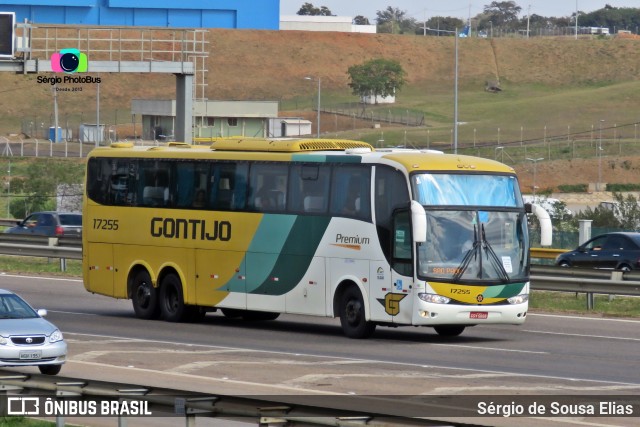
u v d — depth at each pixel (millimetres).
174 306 36250
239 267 34375
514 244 31078
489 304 30406
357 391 22391
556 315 38688
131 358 27297
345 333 32000
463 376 24391
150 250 36719
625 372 25297
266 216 33750
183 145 37812
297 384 23312
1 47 64625
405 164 30656
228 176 34844
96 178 38500
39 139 155250
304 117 184625
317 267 32500
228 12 155875
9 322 24719
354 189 31781
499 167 31531
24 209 86688
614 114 185500
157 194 36625
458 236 30422
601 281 38781
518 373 24953
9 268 55188
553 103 195750
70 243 54500
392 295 30578
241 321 37156
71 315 38000
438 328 33219
